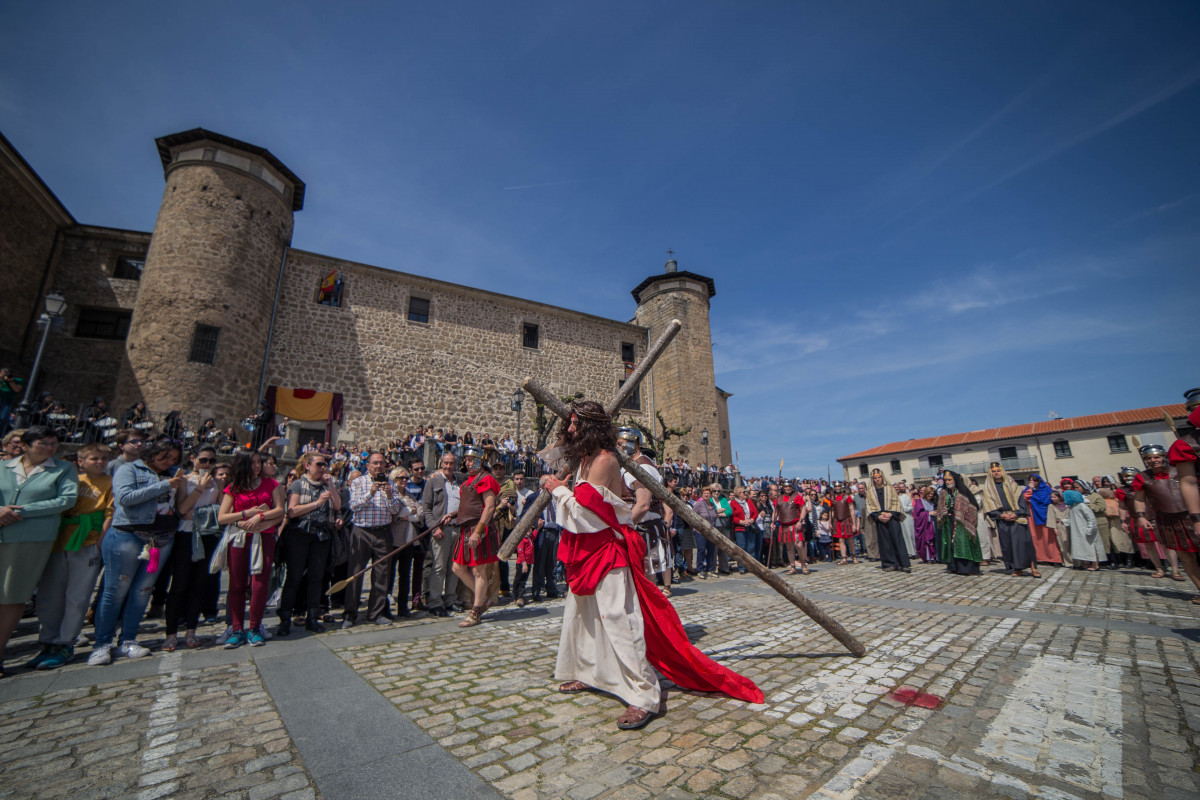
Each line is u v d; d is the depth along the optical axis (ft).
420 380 62.49
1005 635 14.15
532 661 12.46
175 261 48.06
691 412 76.54
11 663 12.82
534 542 22.56
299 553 15.97
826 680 10.48
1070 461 118.93
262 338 52.90
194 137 52.16
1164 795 6.08
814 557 41.55
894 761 7.04
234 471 14.76
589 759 7.25
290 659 12.84
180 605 14.30
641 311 85.71
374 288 62.34
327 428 55.83
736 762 7.07
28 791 6.63
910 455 143.33
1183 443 13.43
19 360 49.37
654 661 10.04
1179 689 9.71
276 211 55.57
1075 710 8.78
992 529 36.29
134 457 14.11
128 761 7.46
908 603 19.74
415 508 19.72
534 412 68.74
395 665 12.19
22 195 49.19
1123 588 23.02
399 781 6.72
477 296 68.90
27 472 12.41
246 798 6.37
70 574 12.92
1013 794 6.16
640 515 10.21
